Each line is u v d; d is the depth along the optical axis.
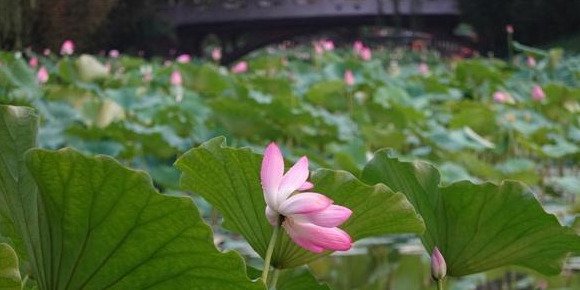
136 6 34.69
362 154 5.28
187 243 1.32
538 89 8.70
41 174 1.30
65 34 20.78
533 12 36.34
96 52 30.22
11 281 1.27
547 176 7.01
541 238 1.89
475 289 3.40
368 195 1.59
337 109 8.93
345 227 1.64
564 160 7.42
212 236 1.30
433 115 9.38
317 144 6.52
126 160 5.50
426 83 11.05
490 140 7.25
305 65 14.17
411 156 5.74
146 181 1.28
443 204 1.92
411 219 1.61
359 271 3.77
